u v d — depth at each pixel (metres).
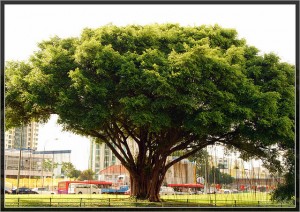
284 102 30.61
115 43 29.27
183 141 35.41
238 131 31.14
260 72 31.61
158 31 30.70
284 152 33.16
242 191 55.09
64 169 100.94
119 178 74.31
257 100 28.55
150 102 26.91
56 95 28.39
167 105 26.38
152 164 33.81
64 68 28.66
